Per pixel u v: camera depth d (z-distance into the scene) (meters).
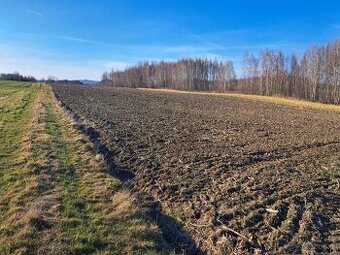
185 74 134.50
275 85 98.19
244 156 14.83
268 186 10.98
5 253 6.87
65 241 7.36
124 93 65.62
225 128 23.27
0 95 45.28
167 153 15.23
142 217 8.71
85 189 10.39
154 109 35.56
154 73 155.12
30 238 7.41
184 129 22.16
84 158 13.75
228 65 120.00
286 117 32.28
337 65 75.44
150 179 11.84
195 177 11.93
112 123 23.59
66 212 8.69
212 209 9.17
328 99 77.69
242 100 58.69
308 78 84.00
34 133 18.09
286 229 8.10
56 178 11.27
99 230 7.87
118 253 7.02
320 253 7.14
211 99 58.56
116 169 13.01
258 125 25.42
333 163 13.91
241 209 9.20
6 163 12.86
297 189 10.71
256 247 7.40
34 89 62.09
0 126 20.38
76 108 32.66
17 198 9.45
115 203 9.38
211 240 7.77
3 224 8.04
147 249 7.26
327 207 9.41
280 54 98.12
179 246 7.72
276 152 15.88
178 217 8.99
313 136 20.48
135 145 16.70
